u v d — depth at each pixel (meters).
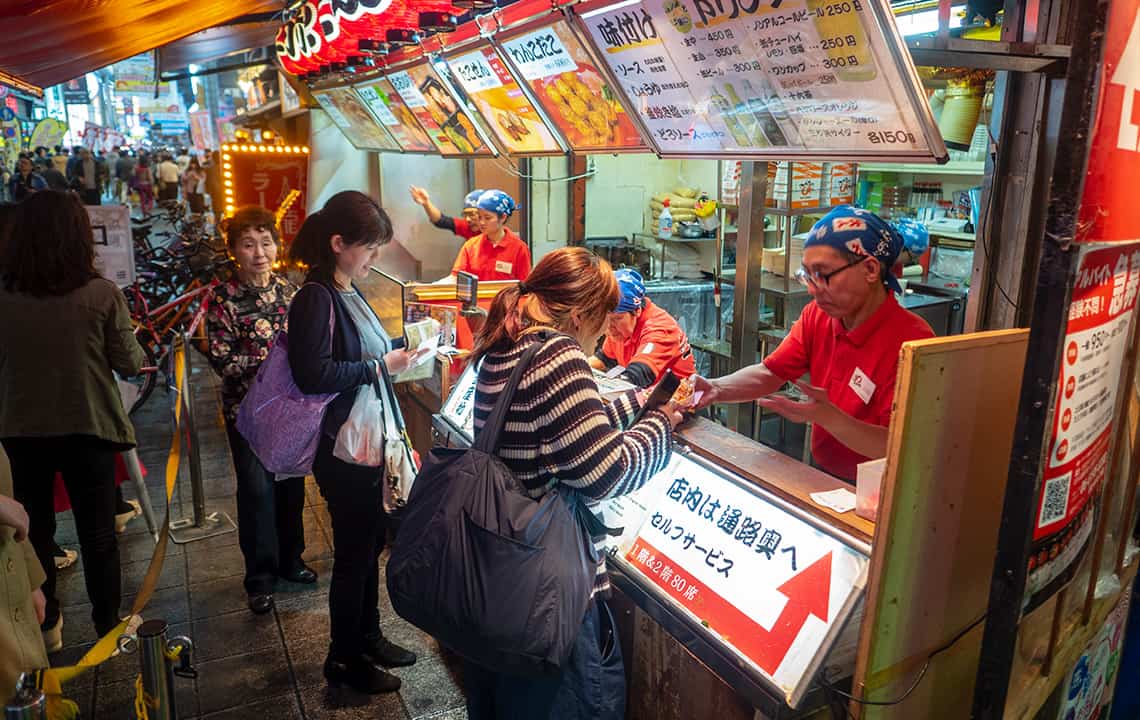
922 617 1.59
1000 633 1.34
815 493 1.78
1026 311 2.26
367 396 2.62
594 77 2.71
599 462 1.69
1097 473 1.51
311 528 4.21
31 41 3.10
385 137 5.17
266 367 2.67
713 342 4.54
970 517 1.61
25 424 2.67
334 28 3.92
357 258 2.61
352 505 2.66
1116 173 1.22
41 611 1.90
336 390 2.51
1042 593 1.38
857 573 1.56
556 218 5.37
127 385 3.85
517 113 3.42
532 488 1.76
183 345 4.02
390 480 2.63
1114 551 1.85
